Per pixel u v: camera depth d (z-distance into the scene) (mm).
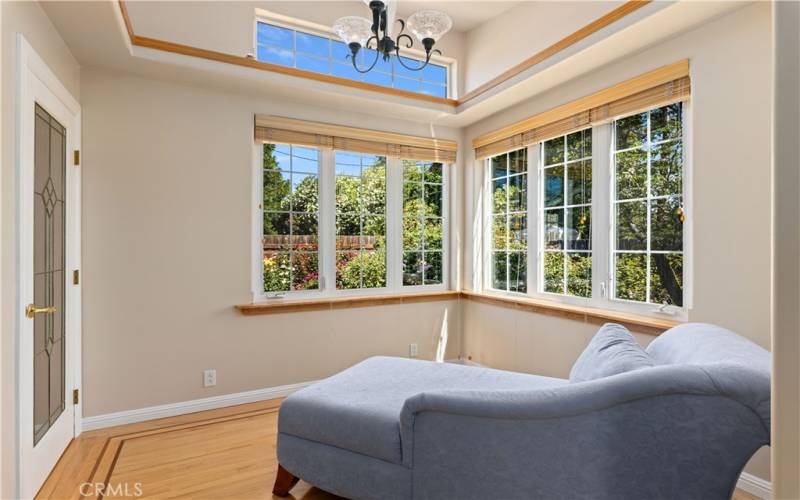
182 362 3029
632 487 1367
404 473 1675
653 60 2564
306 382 3463
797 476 766
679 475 1327
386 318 3818
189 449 2494
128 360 2861
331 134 3562
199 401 3080
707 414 1299
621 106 2756
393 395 2010
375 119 3789
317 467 1914
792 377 775
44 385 2158
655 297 2635
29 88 1878
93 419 2754
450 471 1580
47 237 2207
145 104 2912
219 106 3156
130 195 2867
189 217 3051
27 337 1836
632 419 1363
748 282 2127
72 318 2578
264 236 3387
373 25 1926
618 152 2863
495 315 3779
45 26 2135
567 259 3215
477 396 1538
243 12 3150
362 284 3799
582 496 1410
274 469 2283
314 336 3500
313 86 3164
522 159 3629
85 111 2740
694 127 2357
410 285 4031
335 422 1867
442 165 4207
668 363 1787
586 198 3062
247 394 3242
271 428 2789
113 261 2818
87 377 2744
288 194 3486
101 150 2785
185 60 2746
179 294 3021
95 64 2721
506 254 3803
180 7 2943
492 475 1516
